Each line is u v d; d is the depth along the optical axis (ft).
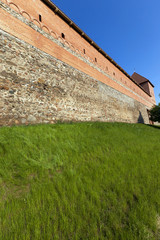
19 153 9.35
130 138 19.24
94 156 11.09
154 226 4.77
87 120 29.09
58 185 6.79
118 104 43.83
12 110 16.16
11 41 17.26
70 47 27.96
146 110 69.36
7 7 17.48
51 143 12.00
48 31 23.21
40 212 5.03
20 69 17.79
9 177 7.27
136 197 6.42
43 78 20.86
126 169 9.09
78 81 28.55
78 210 5.34
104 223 4.91
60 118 22.68
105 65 40.91
